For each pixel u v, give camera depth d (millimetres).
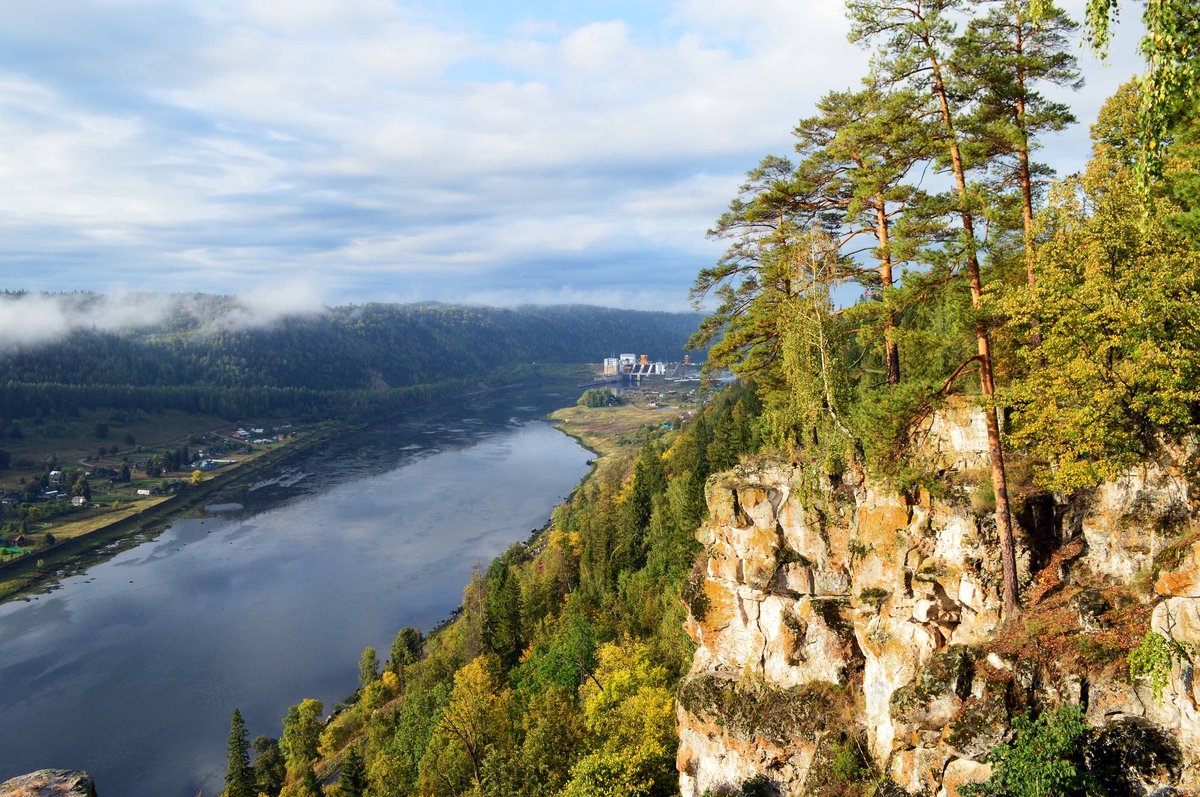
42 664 118812
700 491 83000
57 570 170875
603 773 48219
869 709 34594
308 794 78688
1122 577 28625
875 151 33844
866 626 35625
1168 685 23859
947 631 32188
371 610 136625
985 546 31828
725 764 40719
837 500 38750
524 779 54906
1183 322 25703
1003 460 33344
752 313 41844
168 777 89125
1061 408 27766
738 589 41688
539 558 142500
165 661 118625
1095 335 26469
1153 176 18172
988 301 28953
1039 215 28703
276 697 107375
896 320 38125
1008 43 31078
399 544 174875
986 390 30672
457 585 147000
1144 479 28766
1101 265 27297
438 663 96125
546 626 97875
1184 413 25672
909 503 34562
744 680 40906
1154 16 17078
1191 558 23844
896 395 31000
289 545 178750
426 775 68062
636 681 59125
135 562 173375
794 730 37688
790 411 40406
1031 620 28781
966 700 28375
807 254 37219
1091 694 25766
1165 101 17578
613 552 110375
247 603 142000
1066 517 31406
